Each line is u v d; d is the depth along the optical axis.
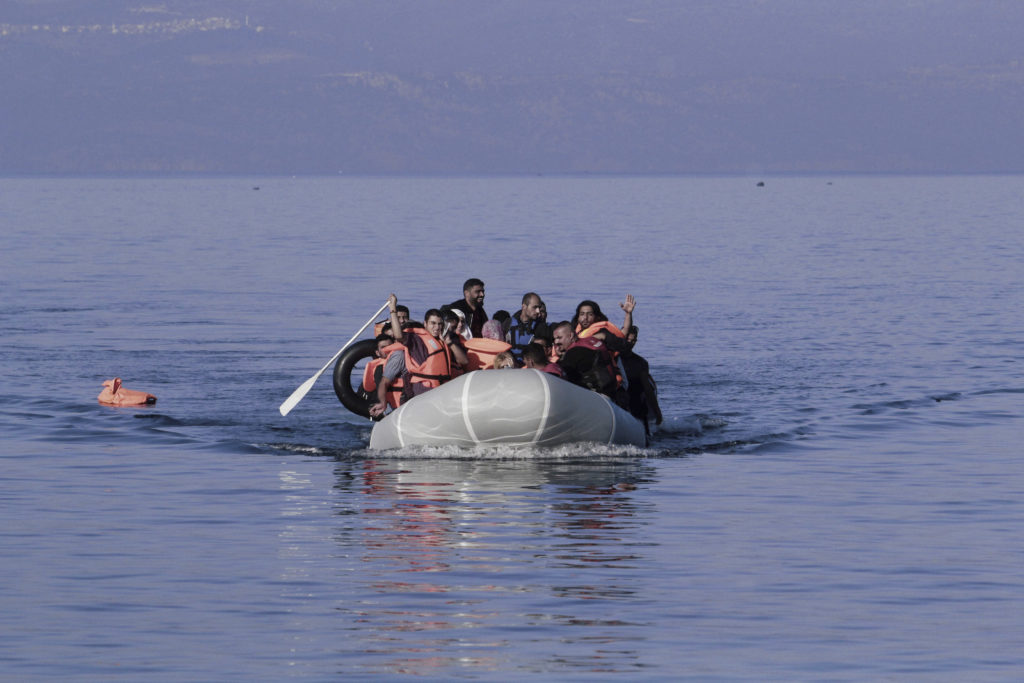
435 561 21.73
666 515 25.22
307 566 21.42
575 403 31.89
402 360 34.41
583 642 17.64
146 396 38.88
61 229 151.62
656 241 131.25
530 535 23.59
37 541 22.97
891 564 21.55
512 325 37.12
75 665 16.64
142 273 89.38
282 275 88.12
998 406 38.53
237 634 17.92
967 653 17.16
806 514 25.25
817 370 45.91
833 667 16.64
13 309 66.00
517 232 149.38
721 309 67.00
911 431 34.75
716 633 18.02
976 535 23.55
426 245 123.12
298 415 37.50
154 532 23.75
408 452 32.09
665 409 38.31
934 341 53.72
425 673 16.41
